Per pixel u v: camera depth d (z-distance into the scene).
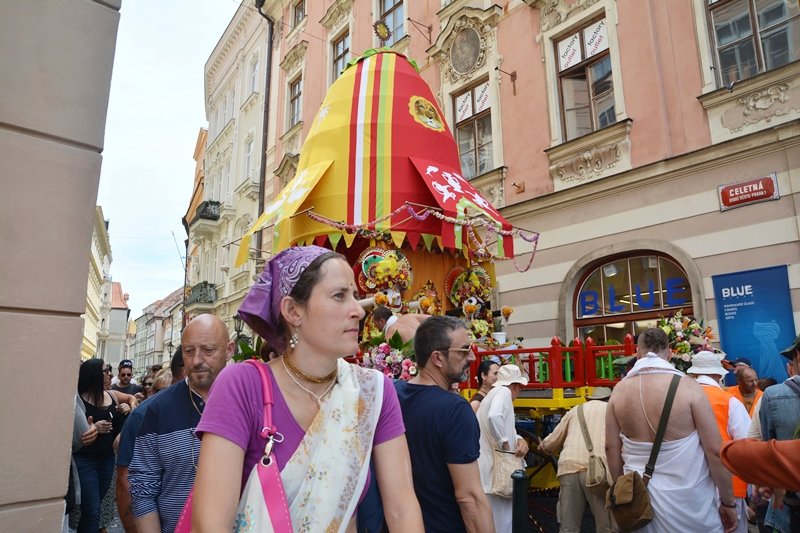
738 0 7.39
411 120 7.01
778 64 6.97
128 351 84.38
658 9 8.16
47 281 2.22
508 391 3.91
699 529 2.87
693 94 7.62
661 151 7.82
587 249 8.60
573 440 4.27
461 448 2.46
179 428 2.44
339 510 1.33
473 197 6.74
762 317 6.60
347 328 1.47
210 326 2.53
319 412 1.41
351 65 7.66
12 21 2.29
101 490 4.94
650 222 7.86
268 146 18.42
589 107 9.09
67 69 2.41
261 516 1.26
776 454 1.91
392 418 1.54
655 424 3.01
